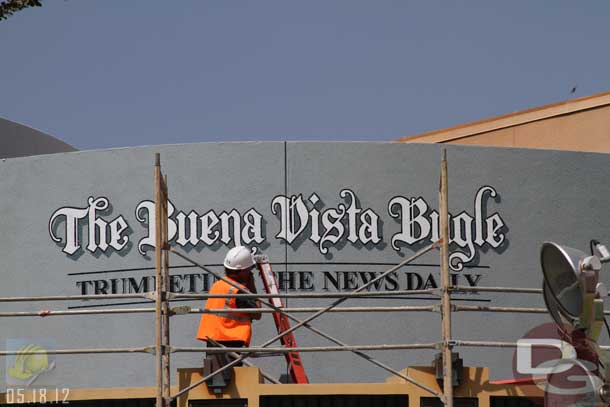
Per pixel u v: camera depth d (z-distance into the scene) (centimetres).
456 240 2348
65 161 2389
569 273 1642
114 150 2373
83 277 2345
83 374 2322
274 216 2325
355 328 2300
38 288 2356
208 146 2352
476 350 2333
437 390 1880
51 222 2373
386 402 1928
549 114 3069
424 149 2366
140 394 1955
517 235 2377
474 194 2370
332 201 2334
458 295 2333
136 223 2342
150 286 2314
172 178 2348
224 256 2314
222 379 1877
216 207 2333
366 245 2323
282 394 1881
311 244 2317
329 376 2286
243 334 1969
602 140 3003
